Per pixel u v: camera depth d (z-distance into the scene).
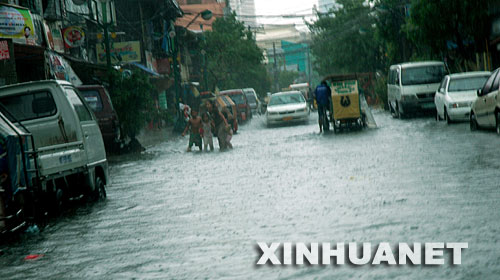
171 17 80.00
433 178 15.84
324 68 94.56
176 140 42.56
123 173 23.27
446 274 8.00
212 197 15.70
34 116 15.90
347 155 23.16
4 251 11.26
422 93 42.06
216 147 33.56
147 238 11.36
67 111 15.87
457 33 44.91
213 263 9.22
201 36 98.38
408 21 47.19
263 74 120.38
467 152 20.78
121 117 35.09
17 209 12.76
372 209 12.38
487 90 26.83
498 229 10.07
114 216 14.01
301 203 13.73
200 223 12.38
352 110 35.25
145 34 68.25
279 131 42.75
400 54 62.66
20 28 30.97
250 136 39.94
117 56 46.75
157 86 67.25
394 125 37.25
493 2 44.28
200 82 99.31
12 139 12.47
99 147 17.38
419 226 10.63
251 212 13.12
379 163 19.91
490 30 45.53
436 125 34.34
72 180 15.91
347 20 88.62
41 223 13.80
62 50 39.72
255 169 21.23
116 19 60.50
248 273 8.59
